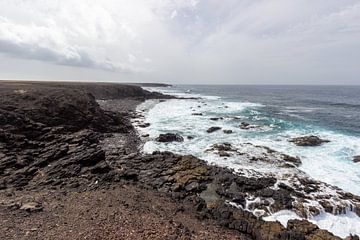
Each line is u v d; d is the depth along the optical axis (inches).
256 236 489.1
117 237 362.9
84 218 414.3
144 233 382.0
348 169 796.0
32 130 837.8
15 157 642.8
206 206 589.6
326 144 1039.0
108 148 945.5
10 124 804.0
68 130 1000.9
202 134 1212.5
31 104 1002.7
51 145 770.8
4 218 393.7
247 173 762.8
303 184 697.6
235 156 902.4
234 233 488.1
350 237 498.6
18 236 350.9
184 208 561.3
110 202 490.0
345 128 1330.0
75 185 570.6
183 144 1051.3
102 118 1242.0
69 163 647.1
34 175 598.9
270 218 566.3
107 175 635.5
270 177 735.1
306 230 505.0
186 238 392.5
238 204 610.2
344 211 589.6
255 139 1124.5
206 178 710.5
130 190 584.7
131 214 444.1
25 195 494.9
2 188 520.4
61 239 350.0
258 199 627.2
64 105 1080.8
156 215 464.8
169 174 735.1
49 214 421.7
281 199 620.1
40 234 360.2
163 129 1310.3
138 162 810.8
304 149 981.2
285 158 871.1
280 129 1305.4
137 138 1130.7
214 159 877.2
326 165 826.8
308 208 587.5
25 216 407.2
